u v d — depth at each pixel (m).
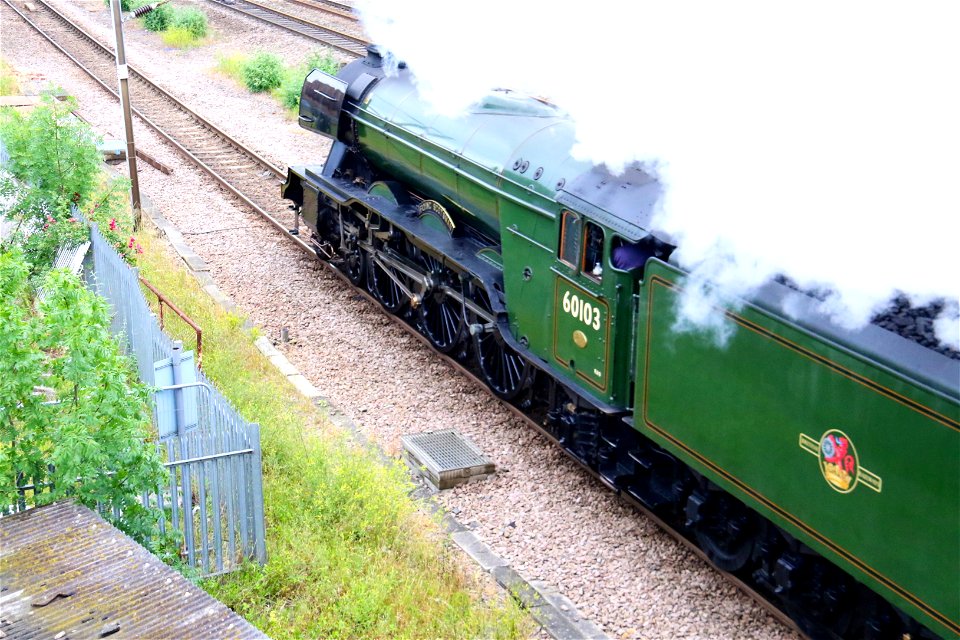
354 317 13.10
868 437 6.08
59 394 7.11
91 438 6.36
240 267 14.48
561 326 9.25
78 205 12.93
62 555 5.65
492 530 8.64
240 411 9.77
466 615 7.27
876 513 6.09
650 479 8.73
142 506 6.78
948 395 5.52
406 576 7.63
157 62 26.80
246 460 7.38
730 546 7.91
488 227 11.05
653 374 7.99
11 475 6.57
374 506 8.27
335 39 26.05
